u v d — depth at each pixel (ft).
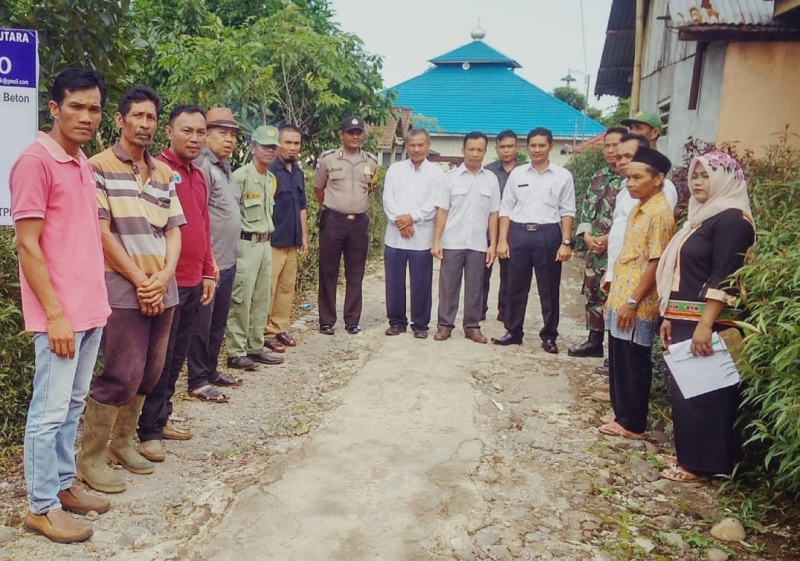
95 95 9.79
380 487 12.48
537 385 18.42
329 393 17.40
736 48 24.04
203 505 11.60
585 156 49.49
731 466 12.87
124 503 11.53
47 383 9.92
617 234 17.22
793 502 12.28
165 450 13.73
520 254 21.33
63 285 9.82
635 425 15.21
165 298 11.85
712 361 12.64
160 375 12.52
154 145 23.18
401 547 10.61
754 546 11.06
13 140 12.25
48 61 14.38
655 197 14.49
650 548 10.89
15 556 9.83
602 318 20.35
